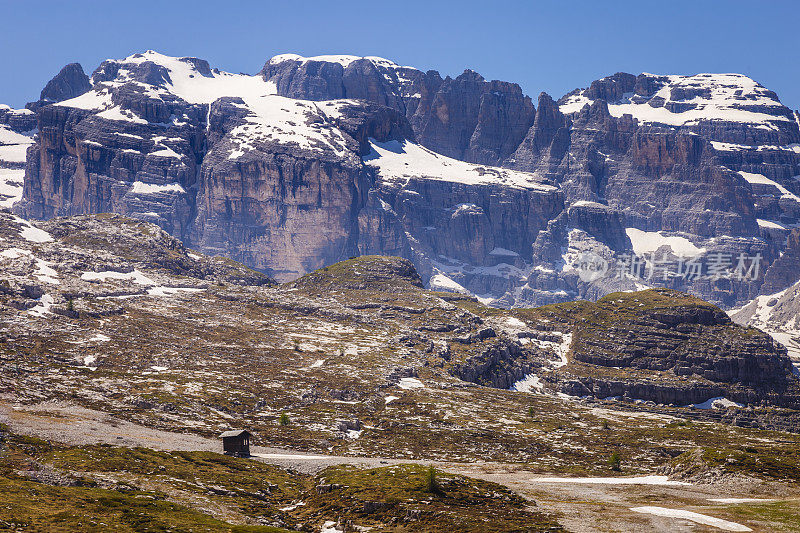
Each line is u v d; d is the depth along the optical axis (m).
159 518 160.00
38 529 145.88
